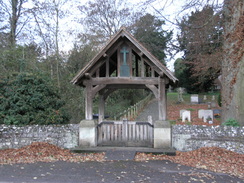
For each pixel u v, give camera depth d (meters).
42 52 17.41
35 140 9.34
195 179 5.92
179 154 8.55
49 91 10.24
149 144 9.52
